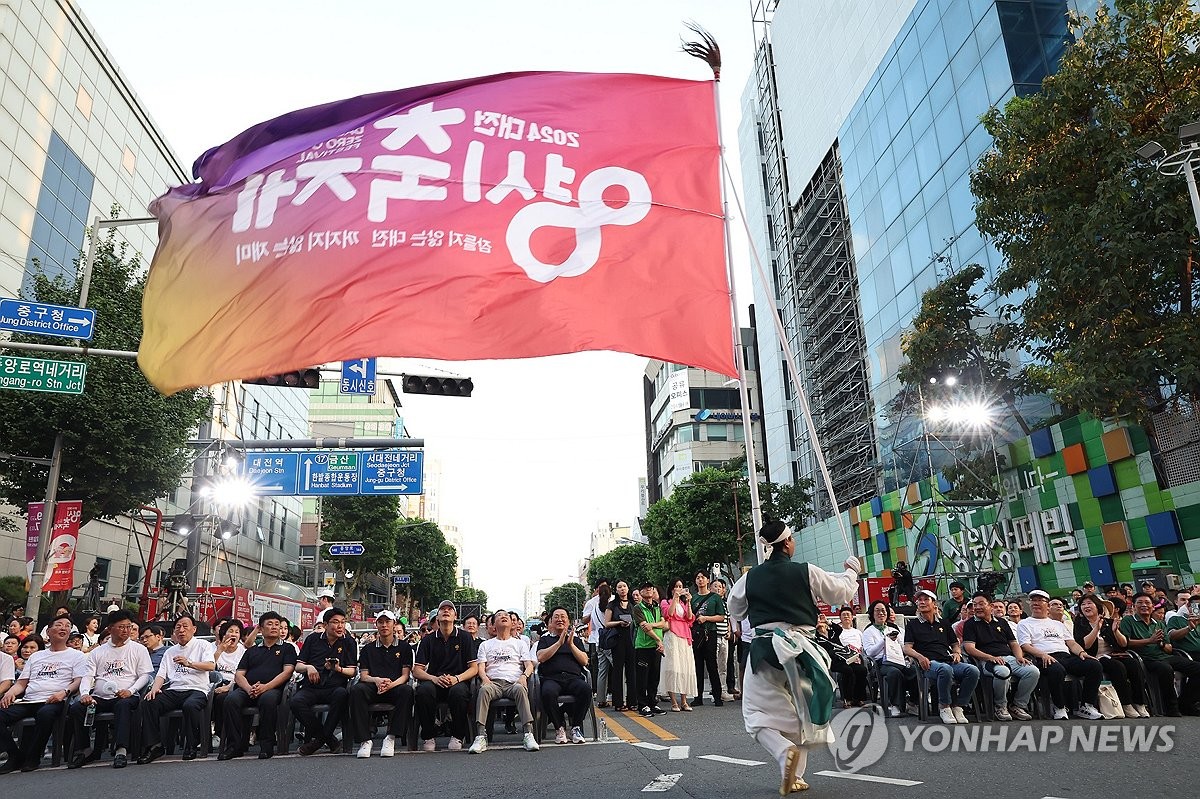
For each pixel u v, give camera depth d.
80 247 30.67
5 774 8.04
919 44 32.47
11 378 12.71
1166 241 13.61
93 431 18.92
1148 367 14.05
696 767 6.33
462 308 6.42
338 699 8.48
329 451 23.50
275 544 54.31
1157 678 9.49
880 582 17.47
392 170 6.83
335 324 6.43
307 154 7.02
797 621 4.93
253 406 47.00
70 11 29.89
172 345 6.84
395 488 23.38
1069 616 10.93
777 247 54.94
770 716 4.90
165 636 15.91
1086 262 14.39
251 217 6.91
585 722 10.23
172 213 7.22
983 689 9.02
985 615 9.34
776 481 52.41
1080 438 21.33
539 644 9.14
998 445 24.70
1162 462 18.92
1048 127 15.43
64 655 8.64
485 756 7.75
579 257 6.61
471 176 6.81
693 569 44.44
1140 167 14.37
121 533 32.31
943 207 30.39
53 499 17.89
